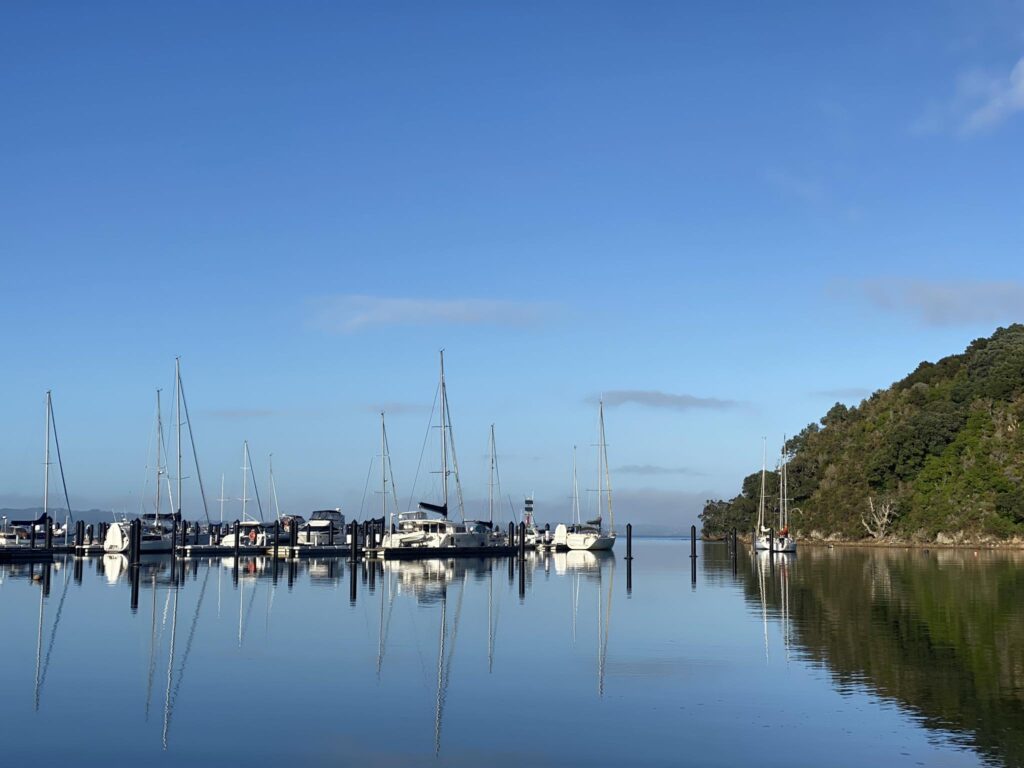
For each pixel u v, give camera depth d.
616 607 46.12
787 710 23.16
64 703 24.09
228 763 19.20
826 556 115.31
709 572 78.00
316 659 30.38
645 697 24.69
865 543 159.00
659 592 55.22
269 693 25.27
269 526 133.12
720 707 23.53
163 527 108.44
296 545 105.50
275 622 39.75
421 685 26.30
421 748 20.16
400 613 43.34
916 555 116.81
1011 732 21.06
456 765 19.03
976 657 30.16
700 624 39.06
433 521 104.88
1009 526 140.88
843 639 34.22
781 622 39.44
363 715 22.88
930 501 153.38
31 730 21.55
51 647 32.75
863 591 55.22
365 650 32.16
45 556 91.50
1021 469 143.62
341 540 125.06
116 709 23.44
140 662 29.75
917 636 34.84
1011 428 151.12
